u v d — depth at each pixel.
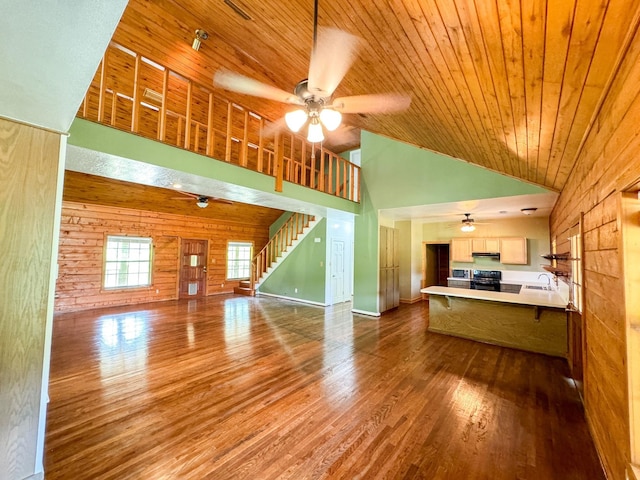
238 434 2.22
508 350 4.14
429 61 1.62
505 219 6.71
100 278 6.67
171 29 4.15
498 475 1.84
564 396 2.83
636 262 1.50
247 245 9.76
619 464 1.62
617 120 1.48
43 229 1.80
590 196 2.22
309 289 7.80
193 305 7.18
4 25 0.89
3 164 1.67
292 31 2.38
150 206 7.23
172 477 1.79
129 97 4.58
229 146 3.87
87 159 2.95
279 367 3.48
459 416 2.48
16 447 1.67
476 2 1.07
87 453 1.98
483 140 2.66
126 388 2.92
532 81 1.53
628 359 1.49
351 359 3.76
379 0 1.26
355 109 2.55
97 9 0.83
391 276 6.93
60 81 1.27
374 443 2.13
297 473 1.84
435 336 4.79
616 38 1.13
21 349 1.71
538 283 6.18
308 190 5.24
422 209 6.05
